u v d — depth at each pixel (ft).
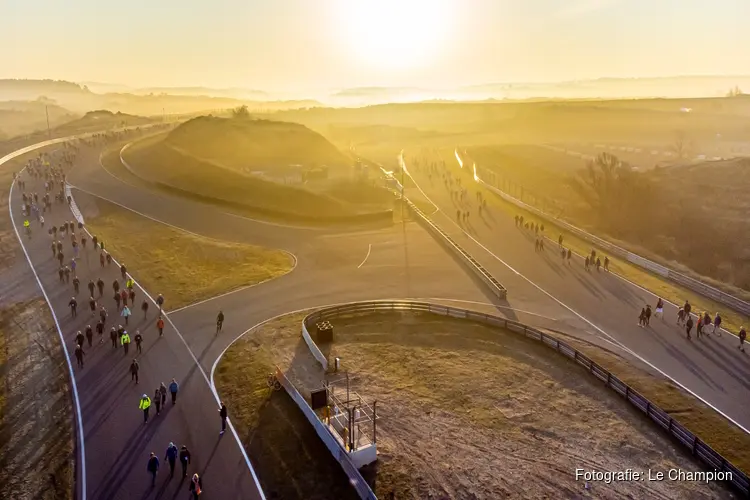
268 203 242.99
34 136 400.47
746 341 127.54
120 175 276.21
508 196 269.44
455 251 189.47
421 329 132.77
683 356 120.37
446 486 80.38
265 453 86.63
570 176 355.97
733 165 319.68
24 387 104.68
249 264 177.88
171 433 91.30
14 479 80.89
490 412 99.30
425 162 359.05
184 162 290.35
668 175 325.21
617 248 192.34
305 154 357.82
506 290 157.89
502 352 121.70
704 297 153.79
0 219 207.62
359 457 83.30
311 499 77.36
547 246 200.03
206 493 77.82
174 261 178.50
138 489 78.43
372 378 110.73
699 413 99.45
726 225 251.19
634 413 99.14
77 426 92.89
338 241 201.36
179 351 119.96
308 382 108.47
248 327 133.18
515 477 82.48
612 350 123.34
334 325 134.62
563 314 142.41
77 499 76.59
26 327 129.18
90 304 139.44
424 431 93.56
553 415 98.58
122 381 107.04
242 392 103.96
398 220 231.30
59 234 194.70
